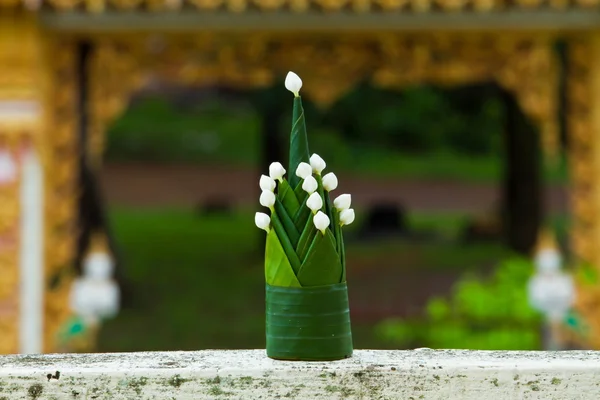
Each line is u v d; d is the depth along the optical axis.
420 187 31.64
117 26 9.08
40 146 8.60
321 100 9.78
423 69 9.66
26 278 8.60
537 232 16.83
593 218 9.53
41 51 8.70
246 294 17.28
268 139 19.31
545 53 9.55
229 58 9.59
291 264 3.11
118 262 16.19
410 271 18.56
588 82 9.50
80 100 9.56
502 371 3.01
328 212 3.16
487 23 9.19
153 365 3.07
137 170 33.62
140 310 16.09
